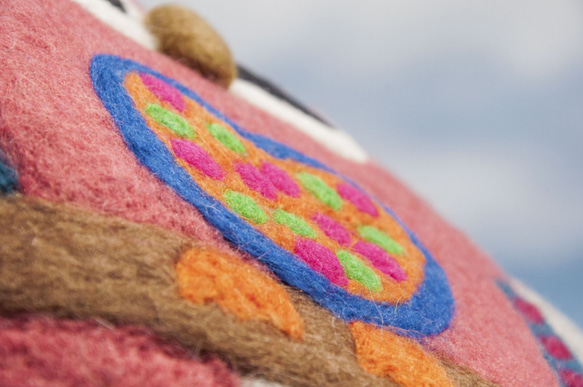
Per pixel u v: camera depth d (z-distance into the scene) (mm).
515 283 552
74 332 316
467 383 354
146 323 321
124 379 314
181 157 363
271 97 554
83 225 329
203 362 323
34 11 378
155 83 392
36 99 346
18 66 352
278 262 348
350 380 333
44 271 319
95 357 314
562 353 438
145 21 463
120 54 406
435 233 483
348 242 385
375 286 366
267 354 326
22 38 363
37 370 310
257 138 422
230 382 323
